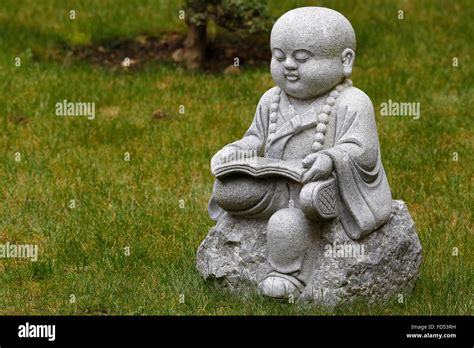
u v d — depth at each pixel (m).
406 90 12.52
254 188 7.00
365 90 12.52
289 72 7.01
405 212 7.43
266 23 13.06
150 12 15.44
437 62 13.54
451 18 15.08
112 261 8.10
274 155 7.17
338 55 6.99
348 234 6.96
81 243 8.49
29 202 9.44
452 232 8.80
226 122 11.56
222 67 13.52
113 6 15.70
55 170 10.23
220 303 7.19
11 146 10.84
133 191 9.76
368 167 6.96
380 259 7.06
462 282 7.64
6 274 7.86
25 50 13.87
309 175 6.73
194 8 13.16
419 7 15.44
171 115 11.77
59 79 12.83
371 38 14.38
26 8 15.63
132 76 13.07
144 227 8.84
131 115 11.80
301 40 6.91
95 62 13.74
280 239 6.84
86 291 7.54
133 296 7.42
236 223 7.23
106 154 10.70
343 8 15.38
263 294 6.96
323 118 7.01
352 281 6.92
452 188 9.80
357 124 6.95
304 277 6.93
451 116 11.73
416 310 7.10
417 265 7.47
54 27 14.87
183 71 13.27
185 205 9.45
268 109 7.34
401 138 11.09
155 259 8.16
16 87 12.49
